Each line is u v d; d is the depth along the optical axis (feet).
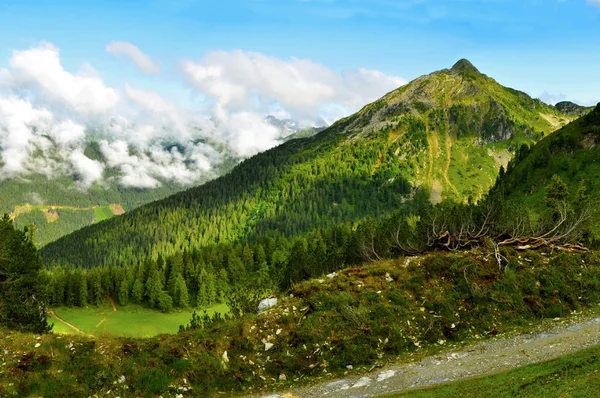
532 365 76.74
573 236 153.99
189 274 518.37
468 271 119.03
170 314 472.44
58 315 454.81
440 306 107.96
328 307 104.47
